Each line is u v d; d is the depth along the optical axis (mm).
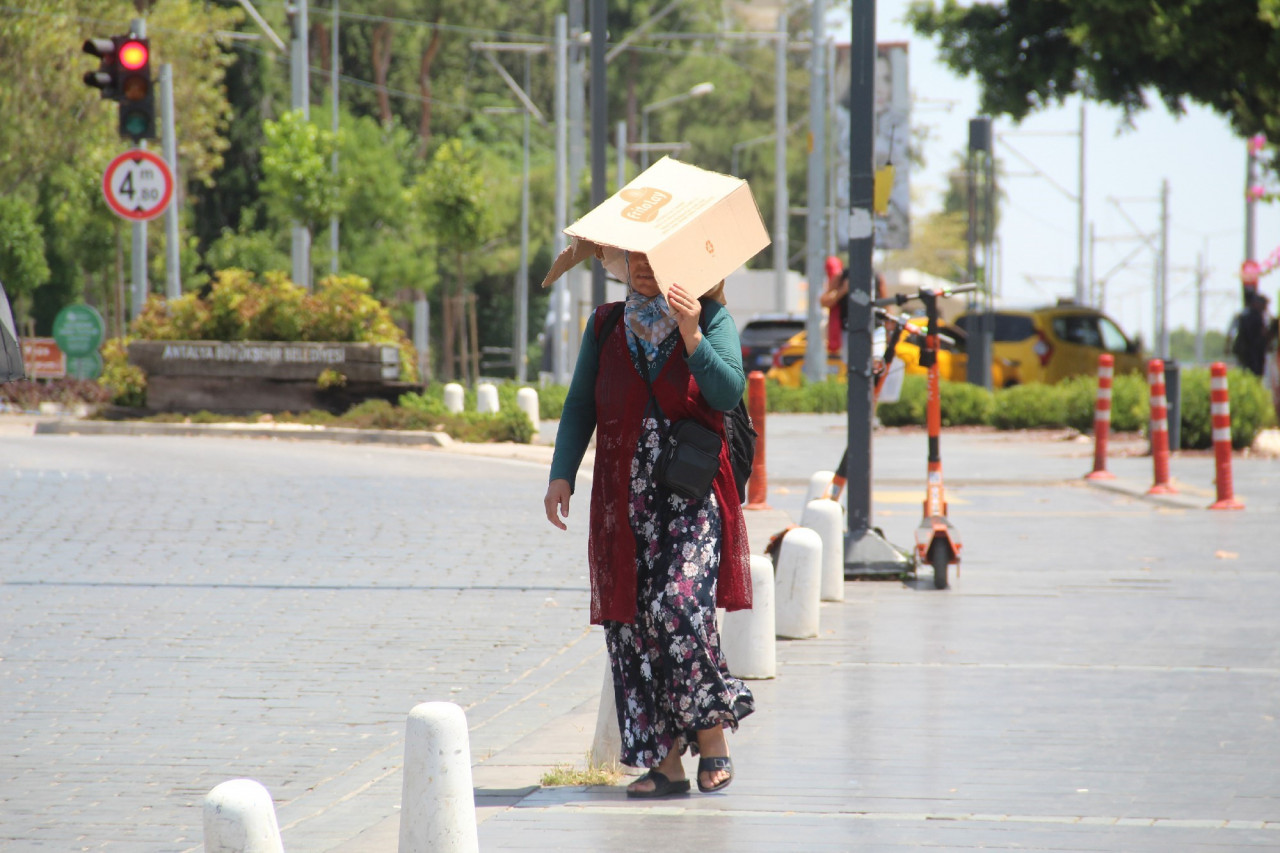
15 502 50188
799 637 31516
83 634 31953
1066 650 30219
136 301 94562
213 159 178500
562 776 21266
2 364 18625
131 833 19766
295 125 154875
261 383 85500
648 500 19812
